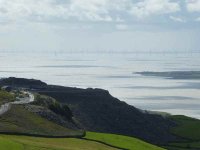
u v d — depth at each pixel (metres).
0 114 153.00
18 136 130.88
